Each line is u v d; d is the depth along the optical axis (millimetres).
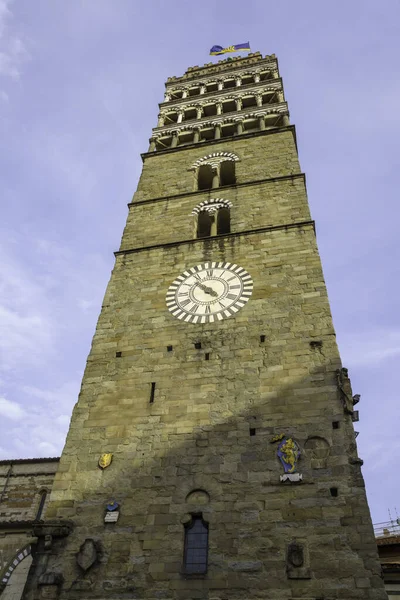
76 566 18094
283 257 28078
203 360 23828
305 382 21625
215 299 26719
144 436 21438
